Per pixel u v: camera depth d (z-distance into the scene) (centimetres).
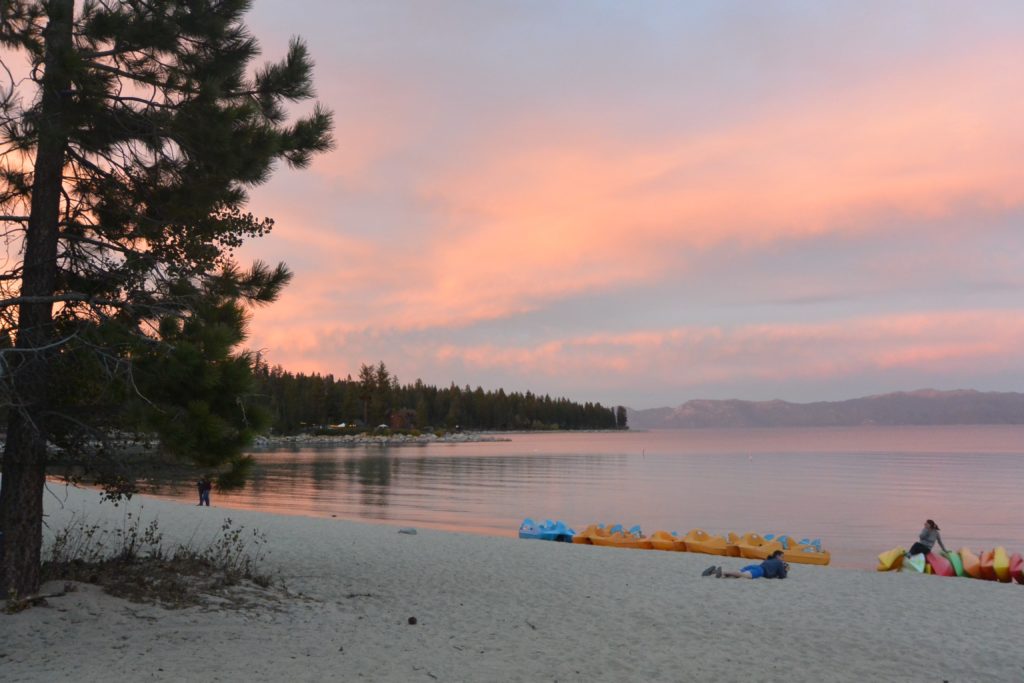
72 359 841
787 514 4206
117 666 690
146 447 854
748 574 1553
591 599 1251
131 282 883
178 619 870
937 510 4459
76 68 745
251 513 2617
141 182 904
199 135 830
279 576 1259
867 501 5016
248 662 734
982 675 830
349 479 6266
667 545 2325
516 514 3950
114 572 1027
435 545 1939
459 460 9762
